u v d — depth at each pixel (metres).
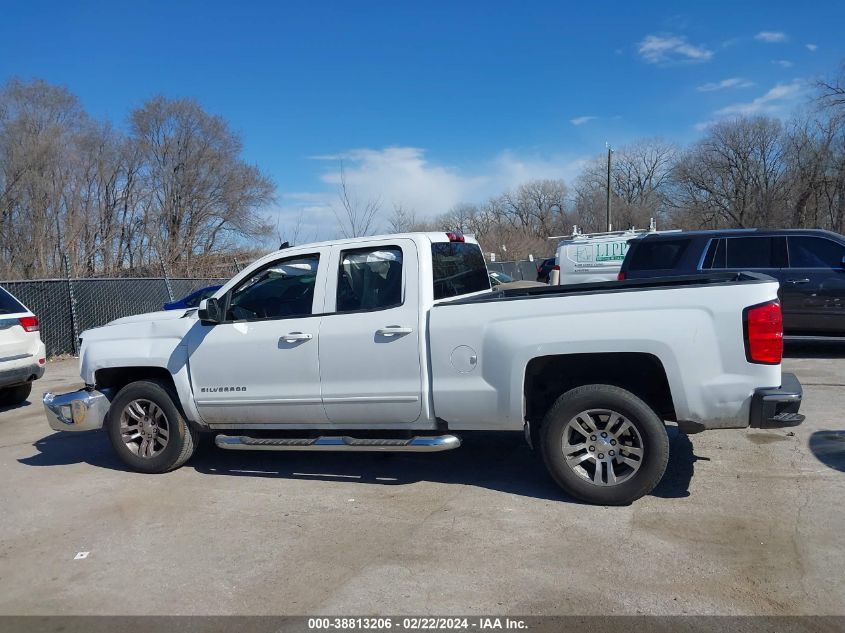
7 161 26.80
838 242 10.05
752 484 5.15
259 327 5.66
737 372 4.45
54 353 14.70
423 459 6.23
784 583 3.66
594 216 64.62
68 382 11.69
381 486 5.55
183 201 34.97
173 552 4.46
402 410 5.23
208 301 5.65
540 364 4.92
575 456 4.89
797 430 6.52
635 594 3.62
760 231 10.45
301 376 5.50
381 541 4.46
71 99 30.20
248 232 37.25
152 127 34.19
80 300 15.40
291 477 5.92
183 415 6.09
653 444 4.62
